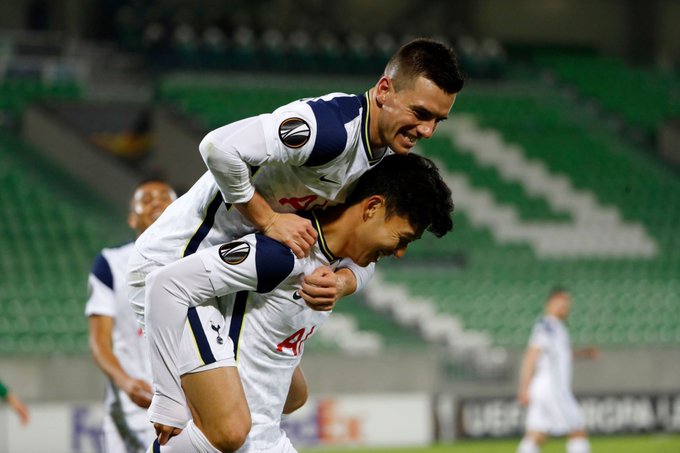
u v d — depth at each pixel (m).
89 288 6.94
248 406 4.85
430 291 19.47
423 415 14.98
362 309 18.62
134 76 27.02
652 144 27.80
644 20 32.47
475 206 23.34
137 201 6.82
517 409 15.38
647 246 23.23
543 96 28.89
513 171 24.89
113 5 28.81
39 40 27.98
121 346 6.90
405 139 4.64
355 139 4.56
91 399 13.60
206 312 4.74
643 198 24.86
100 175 21.34
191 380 4.69
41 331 16.05
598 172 25.53
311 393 14.62
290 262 4.62
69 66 26.88
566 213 23.72
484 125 26.36
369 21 30.84
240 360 4.82
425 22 31.19
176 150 21.70
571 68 30.36
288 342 4.90
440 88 4.52
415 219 4.66
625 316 19.78
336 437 14.51
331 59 28.19
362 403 14.69
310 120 4.44
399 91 4.56
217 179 4.52
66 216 19.80
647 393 15.93
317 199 4.75
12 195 20.19
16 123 23.30
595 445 15.00
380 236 4.71
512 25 31.84
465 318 18.73
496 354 15.53
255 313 4.81
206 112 24.02
